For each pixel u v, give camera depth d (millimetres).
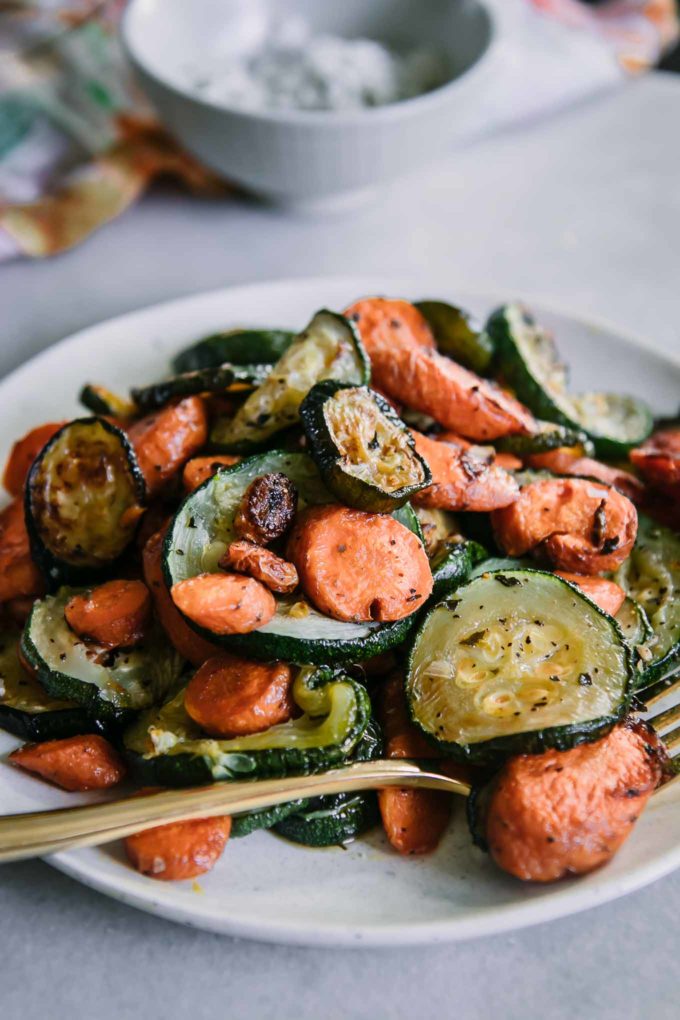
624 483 338
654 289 471
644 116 570
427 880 270
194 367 365
